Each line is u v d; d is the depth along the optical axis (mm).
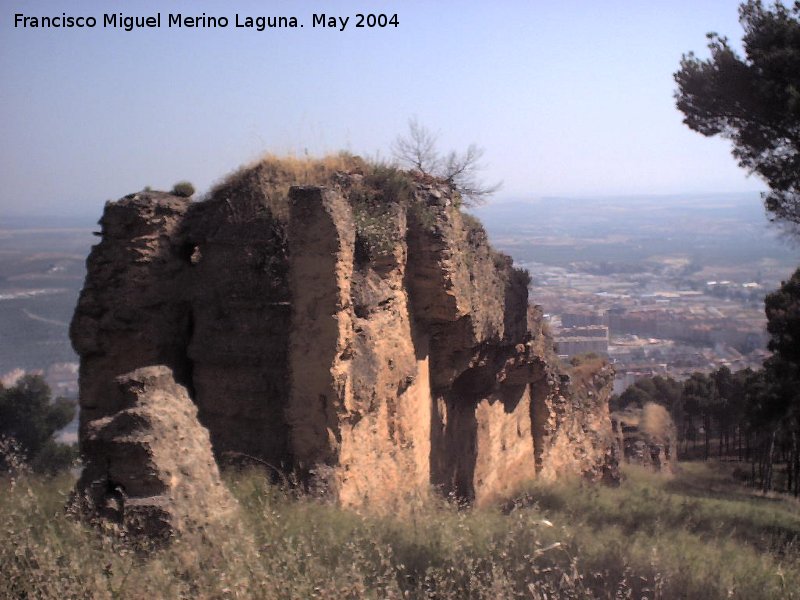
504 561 9492
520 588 8852
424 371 15898
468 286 16203
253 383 13078
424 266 15125
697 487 33562
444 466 17141
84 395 13922
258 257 13484
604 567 10453
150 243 13961
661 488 29219
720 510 20531
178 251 14219
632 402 55312
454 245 15523
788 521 20750
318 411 12086
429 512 12148
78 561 7746
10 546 7867
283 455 12586
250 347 13156
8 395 28359
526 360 21188
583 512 17609
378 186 14781
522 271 20828
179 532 8594
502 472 20656
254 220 13742
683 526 16203
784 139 20391
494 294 18453
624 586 9797
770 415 33594
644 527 15820
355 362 12828
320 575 8234
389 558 9000
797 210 20734
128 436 8844
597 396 28688
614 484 28297
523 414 22688
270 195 13805
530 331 21031
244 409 13117
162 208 14094
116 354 13844
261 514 10117
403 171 15703
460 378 18328
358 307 13320
